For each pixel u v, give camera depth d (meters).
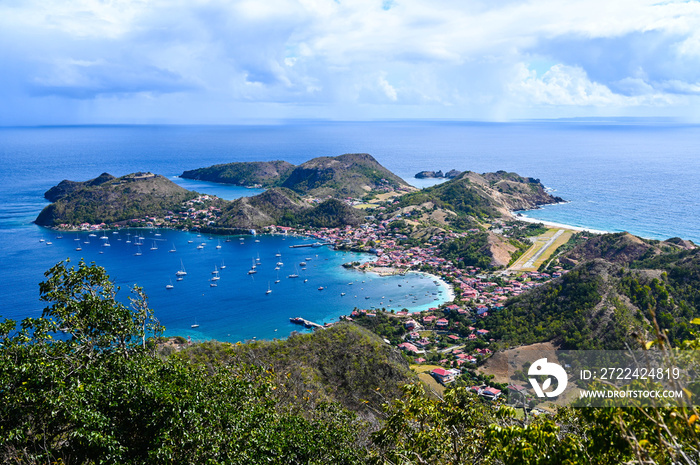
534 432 12.24
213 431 21.14
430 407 17.83
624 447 10.82
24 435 18.31
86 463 20.17
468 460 16.31
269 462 21.97
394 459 17.12
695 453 10.03
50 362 21.62
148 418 21.33
